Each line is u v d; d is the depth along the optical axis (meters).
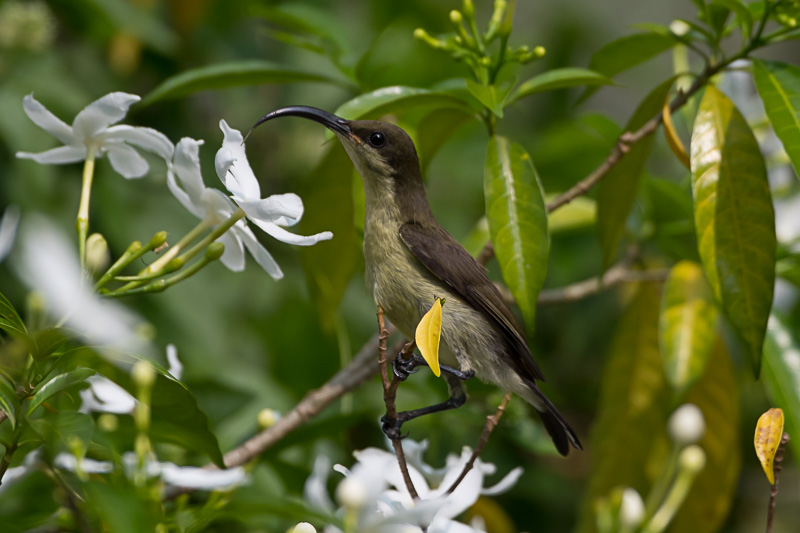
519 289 2.87
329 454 2.96
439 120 2.91
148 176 3.01
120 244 2.99
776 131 2.87
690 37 2.91
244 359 3.01
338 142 2.91
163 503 2.86
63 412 2.81
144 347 2.87
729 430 2.97
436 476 2.86
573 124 3.00
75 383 2.81
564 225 2.97
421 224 2.90
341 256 2.93
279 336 2.99
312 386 2.99
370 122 2.90
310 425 2.89
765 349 2.93
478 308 2.89
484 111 2.90
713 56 2.90
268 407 2.95
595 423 2.99
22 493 2.85
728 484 2.97
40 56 3.00
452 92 2.90
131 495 2.80
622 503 2.87
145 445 2.82
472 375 2.89
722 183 2.88
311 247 2.93
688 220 2.97
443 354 2.90
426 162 2.93
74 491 2.83
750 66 2.90
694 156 2.88
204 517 2.81
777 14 2.88
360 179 2.92
